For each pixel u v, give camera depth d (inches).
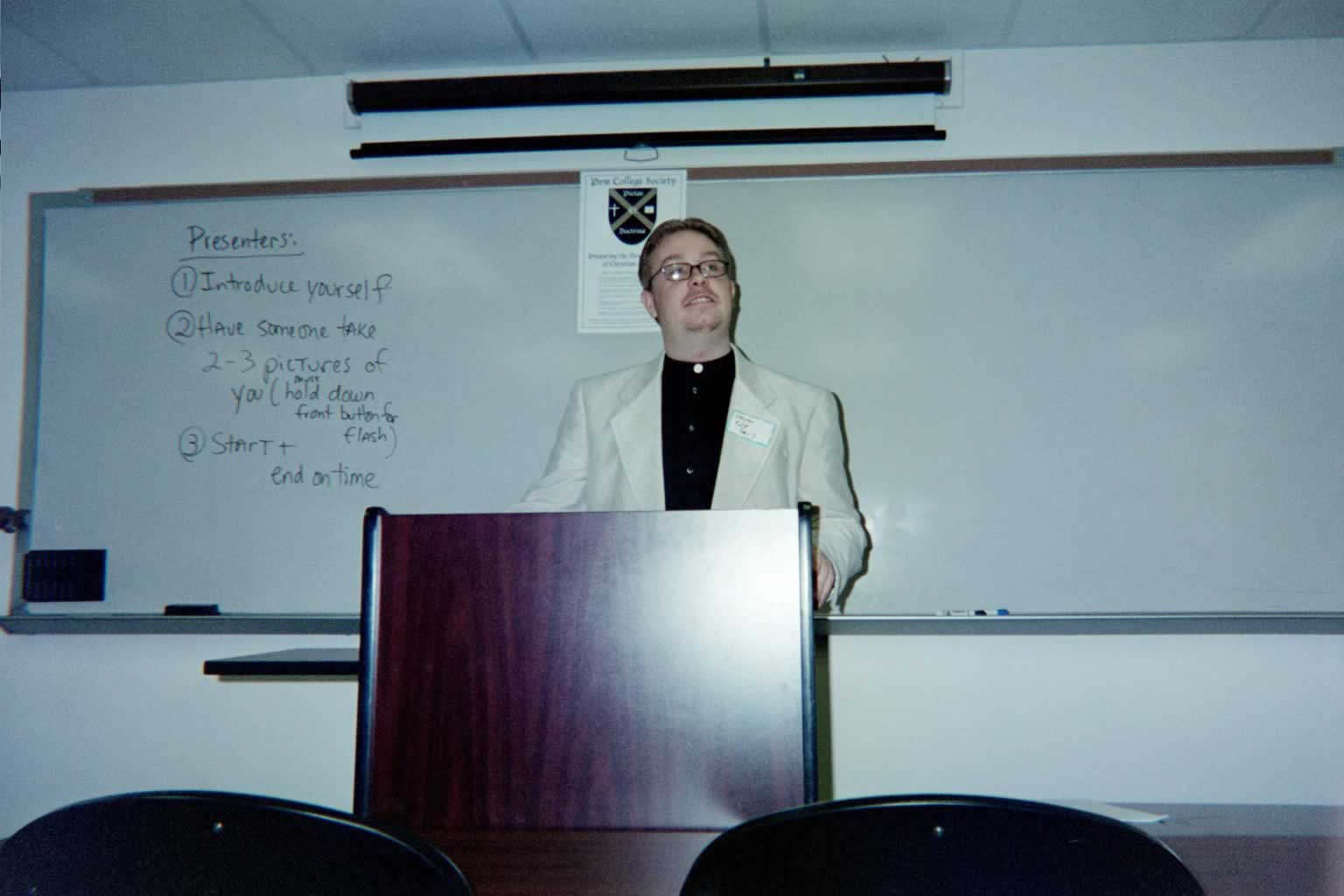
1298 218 98.2
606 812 37.5
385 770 38.5
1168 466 96.8
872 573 97.6
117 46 102.5
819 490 84.7
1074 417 97.9
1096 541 96.5
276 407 104.7
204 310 106.3
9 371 108.0
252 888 27.5
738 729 37.9
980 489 97.8
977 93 102.9
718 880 27.4
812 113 104.0
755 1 94.9
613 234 103.5
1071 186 100.3
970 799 26.1
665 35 101.3
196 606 101.7
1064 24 98.6
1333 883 34.3
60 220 108.5
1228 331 97.7
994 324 99.3
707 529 39.3
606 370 102.0
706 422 85.4
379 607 39.8
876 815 26.0
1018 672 96.5
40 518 104.9
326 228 106.4
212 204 107.5
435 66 107.7
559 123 106.4
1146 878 26.1
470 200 105.4
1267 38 101.0
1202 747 94.3
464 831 37.4
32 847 28.3
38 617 102.3
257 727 101.9
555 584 39.2
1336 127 99.6
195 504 104.0
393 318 104.8
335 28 99.8
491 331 103.7
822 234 101.5
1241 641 95.4
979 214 100.7
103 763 102.7
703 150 104.3
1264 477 96.0
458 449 102.7
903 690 97.0
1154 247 99.0
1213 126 100.7
